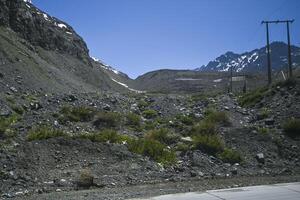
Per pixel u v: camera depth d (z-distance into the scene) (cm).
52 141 1986
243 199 1121
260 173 1884
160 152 2036
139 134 2470
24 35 9562
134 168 1845
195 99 3888
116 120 2636
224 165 1978
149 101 3534
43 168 1756
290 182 1545
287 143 2234
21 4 10238
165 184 1658
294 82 3322
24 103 2938
